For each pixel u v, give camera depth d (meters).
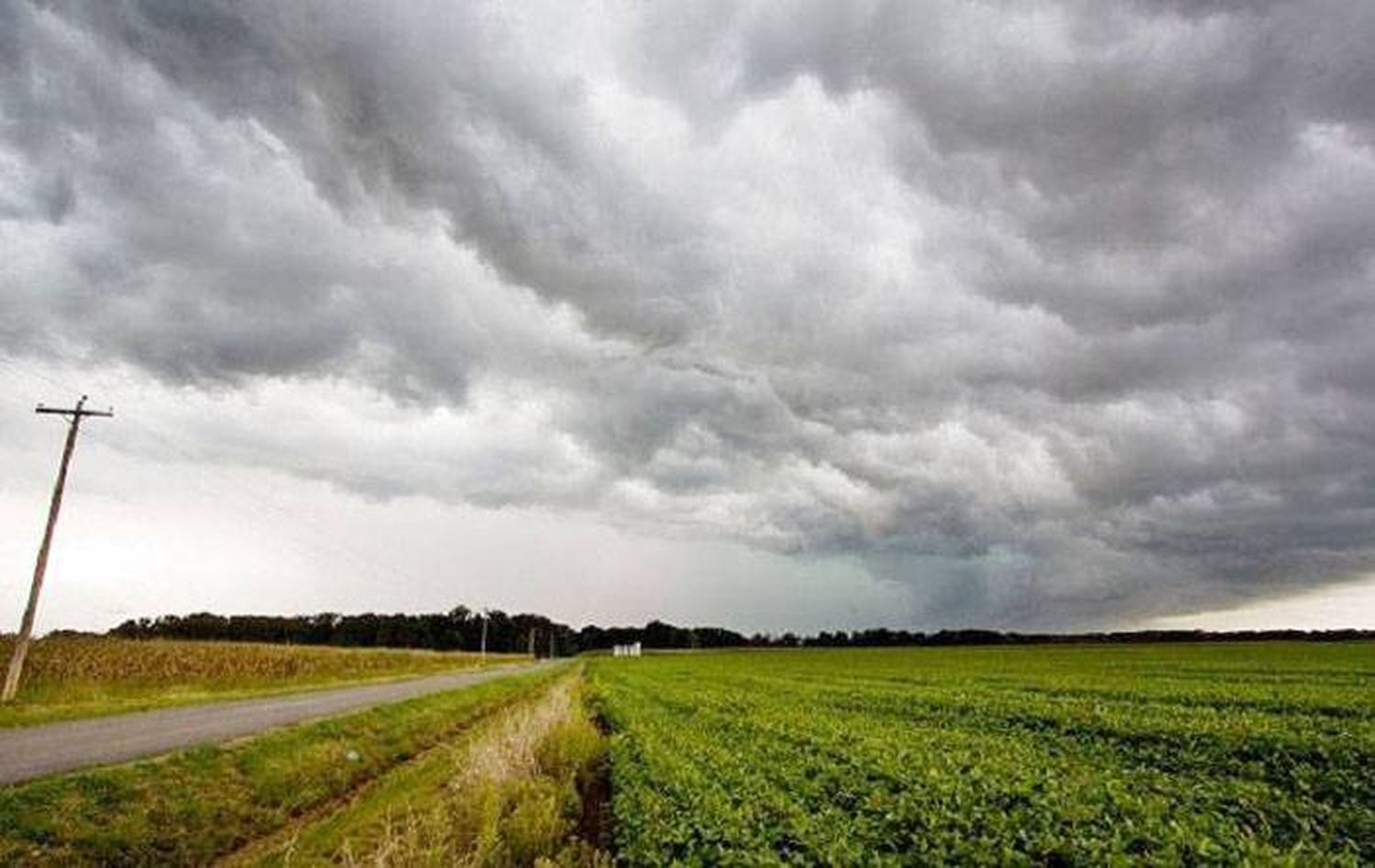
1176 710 28.69
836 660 101.25
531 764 17.30
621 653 169.62
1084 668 63.62
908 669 70.81
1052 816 12.57
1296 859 10.38
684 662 108.62
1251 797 14.70
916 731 24.38
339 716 27.73
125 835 13.80
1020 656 93.31
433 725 31.86
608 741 24.30
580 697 42.03
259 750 20.17
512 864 11.75
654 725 26.28
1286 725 23.31
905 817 12.84
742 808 13.19
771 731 24.36
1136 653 94.94
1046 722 27.30
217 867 14.09
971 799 13.80
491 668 94.88
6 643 42.94
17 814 13.13
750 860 10.48
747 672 72.56
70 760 17.69
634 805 14.16
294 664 55.53
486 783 14.62
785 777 16.52
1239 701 31.66
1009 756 19.12
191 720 26.25
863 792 15.09
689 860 10.54
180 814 15.33
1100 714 27.27
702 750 19.83
